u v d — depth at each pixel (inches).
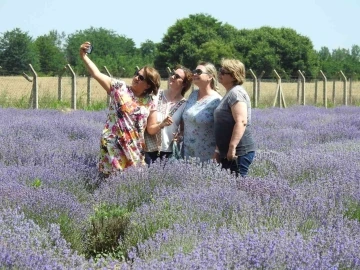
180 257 224.1
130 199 314.2
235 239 238.4
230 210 281.1
